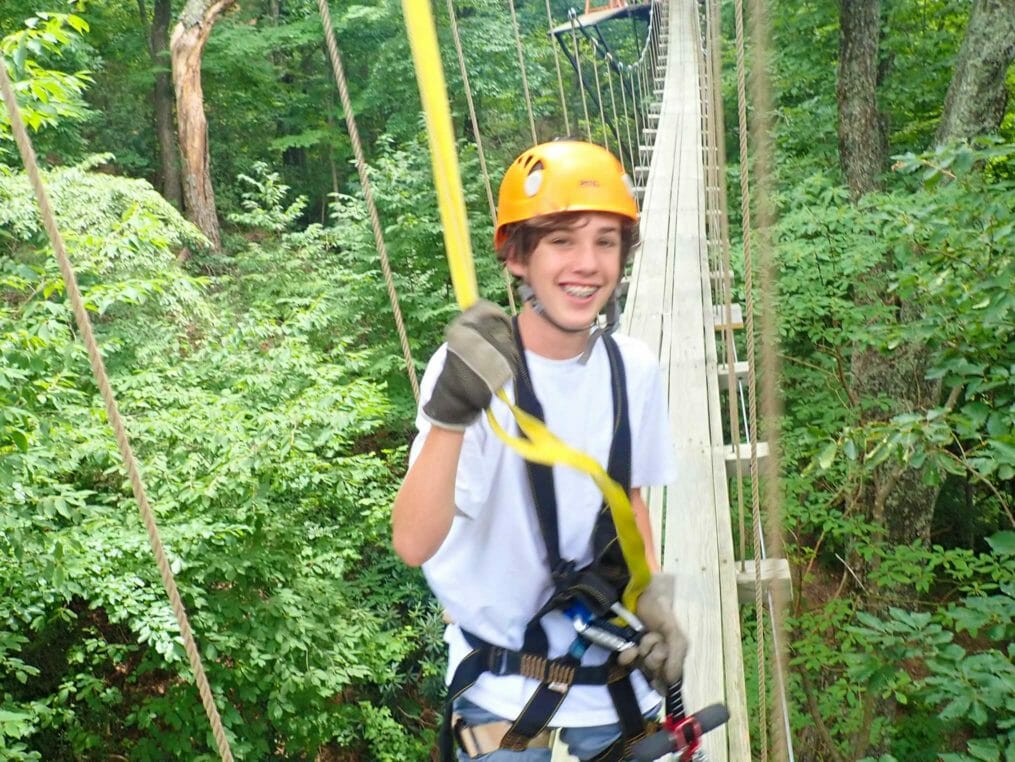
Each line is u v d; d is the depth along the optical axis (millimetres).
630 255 1346
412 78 19219
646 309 5906
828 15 11867
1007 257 4328
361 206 13422
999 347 4484
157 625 6207
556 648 1356
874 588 7668
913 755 7957
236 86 20906
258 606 7164
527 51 20766
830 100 12297
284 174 23297
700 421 4465
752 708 4867
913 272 4867
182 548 6418
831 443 4426
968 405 4059
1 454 5453
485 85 18344
